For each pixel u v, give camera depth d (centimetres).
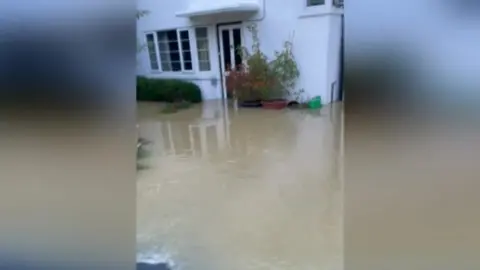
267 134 693
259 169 491
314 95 1004
